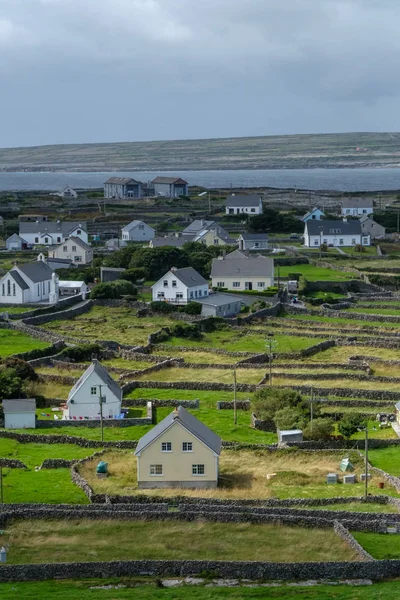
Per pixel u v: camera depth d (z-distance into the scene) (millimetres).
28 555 89688
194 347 186500
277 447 124250
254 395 145500
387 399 149750
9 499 102875
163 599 80125
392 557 88938
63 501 102812
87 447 125750
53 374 163625
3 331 199750
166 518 98188
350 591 82062
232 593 81688
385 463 119000
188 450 109438
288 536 94312
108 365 173875
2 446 125125
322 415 138250
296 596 80812
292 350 185750
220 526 96688
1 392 144375
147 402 146375
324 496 105750
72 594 81062
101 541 93125
